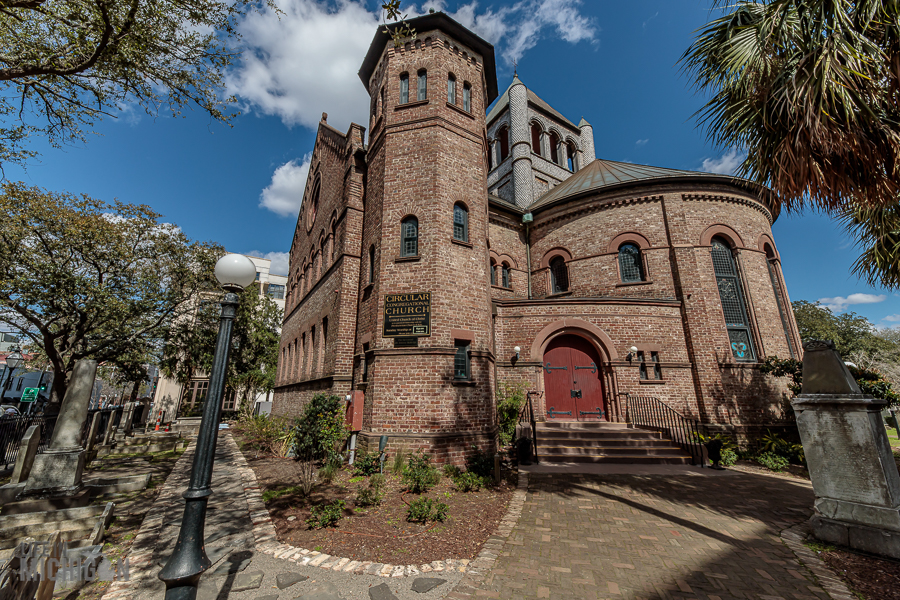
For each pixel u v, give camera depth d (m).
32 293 16.55
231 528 6.16
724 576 4.68
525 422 12.68
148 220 20.89
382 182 12.94
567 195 18.08
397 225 12.33
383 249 12.21
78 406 7.45
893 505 5.21
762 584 4.50
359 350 13.08
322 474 9.19
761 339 14.97
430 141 12.73
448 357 11.07
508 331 15.03
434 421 10.48
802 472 10.71
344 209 15.35
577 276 17.52
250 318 33.78
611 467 10.56
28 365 27.64
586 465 10.80
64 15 7.15
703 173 16.25
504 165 28.66
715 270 15.81
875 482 5.38
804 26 5.79
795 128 5.90
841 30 5.37
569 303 14.91
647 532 6.05
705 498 7.87
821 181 5.64
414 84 13.66
